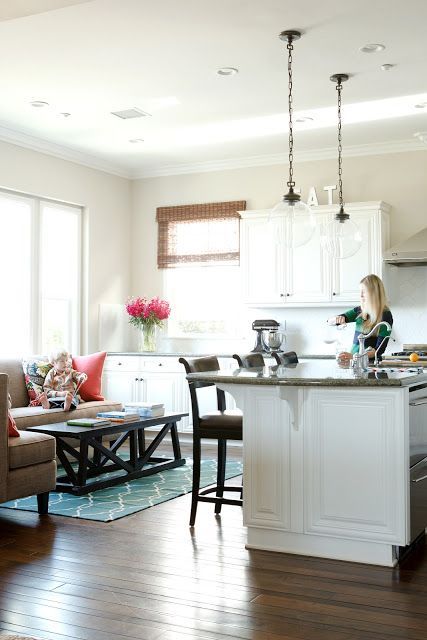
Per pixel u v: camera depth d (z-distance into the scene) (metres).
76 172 7.27
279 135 6.62
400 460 3.31
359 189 6.98
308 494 3.51
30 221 6.79
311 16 4.15
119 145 6.98
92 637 2.59
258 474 3.62
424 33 4.41
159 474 5.58
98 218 7.59
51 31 4.34
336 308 7.03
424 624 2.69
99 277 7.61
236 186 7.55
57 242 7.20
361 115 6.05
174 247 7.83
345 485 3.43
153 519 4.25
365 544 3.41
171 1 3.95
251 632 2.63
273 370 4.05
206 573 3.28
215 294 7.72
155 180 7.98
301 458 3.52
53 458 4.44
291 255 6.88
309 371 3.92
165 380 7.16
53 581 3.18
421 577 3.21
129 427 5.31
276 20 4.20
